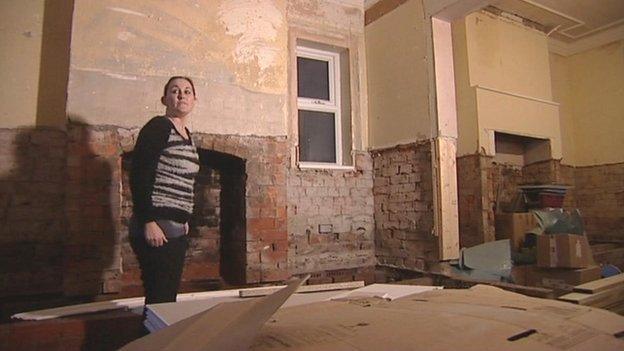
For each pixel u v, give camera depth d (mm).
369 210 3480
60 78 2586
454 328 679
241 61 2678
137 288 2447
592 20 4527
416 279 2721
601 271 2686
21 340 1559
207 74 2566
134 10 2385
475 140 3830
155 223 1489
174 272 1545
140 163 1497
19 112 2480
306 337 640
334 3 3488
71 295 2168
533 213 3629
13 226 2408
